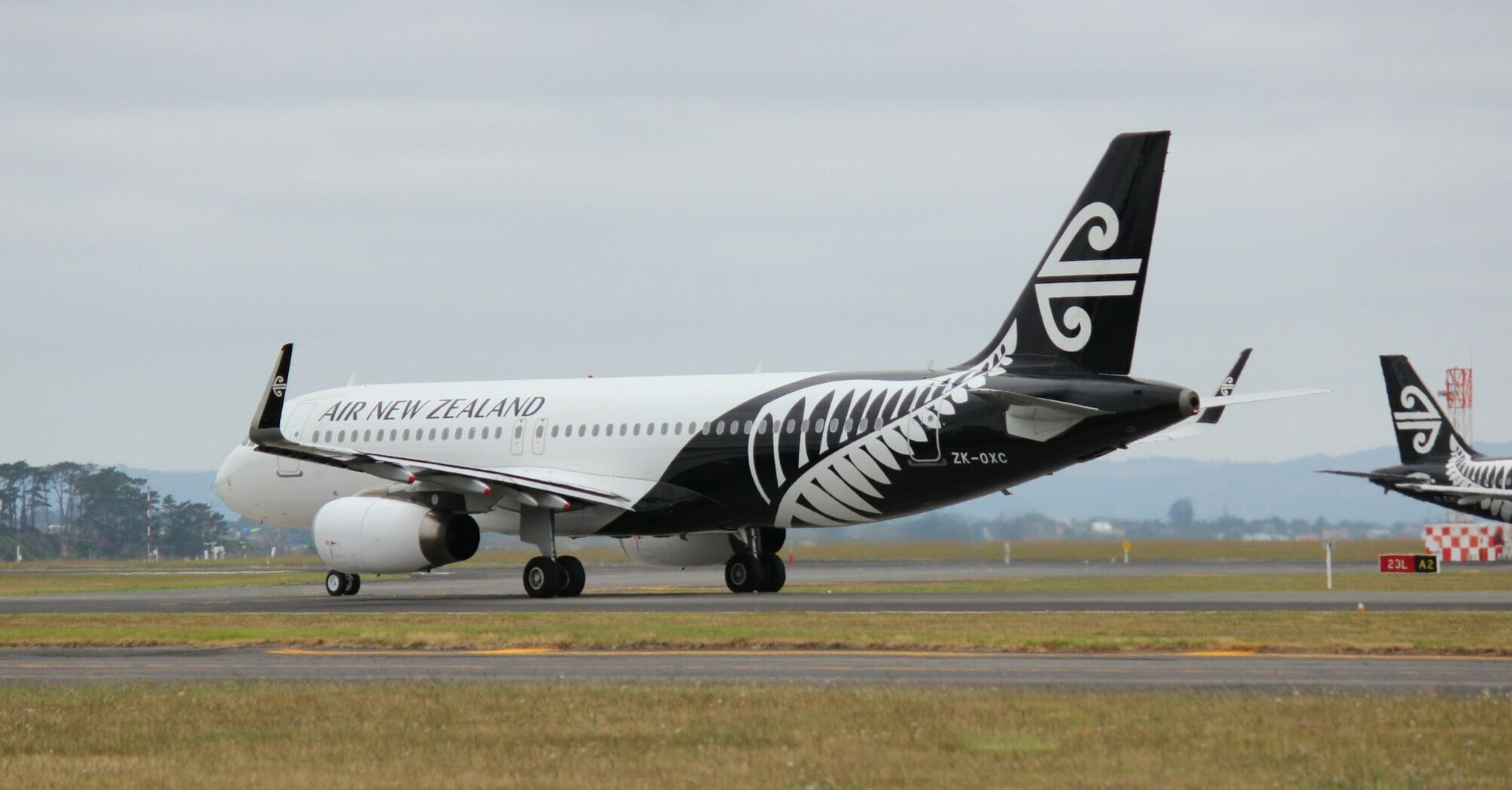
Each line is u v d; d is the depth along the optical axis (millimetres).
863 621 88125
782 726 50094
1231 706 52656
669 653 75312
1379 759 43594
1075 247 113688
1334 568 190375
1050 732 48312
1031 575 169875
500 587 157000
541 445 131750
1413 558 171875
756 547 131250
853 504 120688
